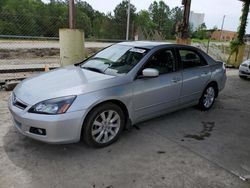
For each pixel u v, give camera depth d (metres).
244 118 5.04
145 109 3.88
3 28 11.46
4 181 2.67
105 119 3.41
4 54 14.16
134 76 3.65
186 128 4.34
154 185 2.74
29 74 7.73
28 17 12.23
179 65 4.41
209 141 3.89
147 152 3.42
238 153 3.56
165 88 4.07
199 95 4.99
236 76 10.36
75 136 3.11
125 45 4.45
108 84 3.37
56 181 2.72
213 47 18.58
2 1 14.80
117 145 3.57
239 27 13.25
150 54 3.96
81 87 3.20
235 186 2.80
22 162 3.02
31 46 16.56
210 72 5.08
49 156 3.19
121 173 2.92
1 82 6.19
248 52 16.81
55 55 16.23
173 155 3.39
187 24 9.48
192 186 2.76
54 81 3.45
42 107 2.97
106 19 28.67
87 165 3.04
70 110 3.00
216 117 4.99
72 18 6.42
